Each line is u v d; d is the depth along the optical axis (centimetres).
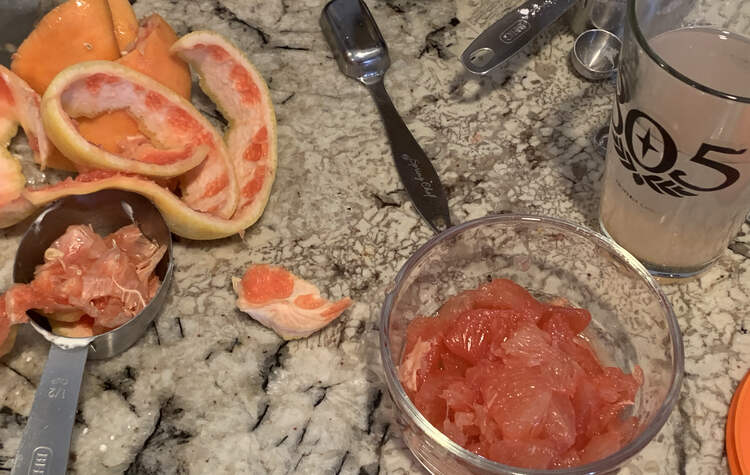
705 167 29
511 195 38
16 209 33
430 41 43
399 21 43
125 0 37
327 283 36
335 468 32
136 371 34
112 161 33
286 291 34
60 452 29
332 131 40
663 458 32
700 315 35
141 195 34
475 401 30
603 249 33
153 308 33
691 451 32
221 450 32
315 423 33
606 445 29
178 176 37
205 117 37
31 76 35
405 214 38
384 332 30
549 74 42
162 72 36
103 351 33
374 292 36
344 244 37
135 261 34
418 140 40
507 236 35
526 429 28
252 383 34
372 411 33
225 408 33
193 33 35
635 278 33
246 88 37
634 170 32
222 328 35
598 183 38
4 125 36
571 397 30
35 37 34
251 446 32
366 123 40
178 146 36
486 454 29
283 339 35
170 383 33
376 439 32
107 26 34
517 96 41
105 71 33
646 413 31
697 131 28
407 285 33
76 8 33
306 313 34
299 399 33
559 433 28
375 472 32
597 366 32
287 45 43
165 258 35
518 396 29
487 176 39
